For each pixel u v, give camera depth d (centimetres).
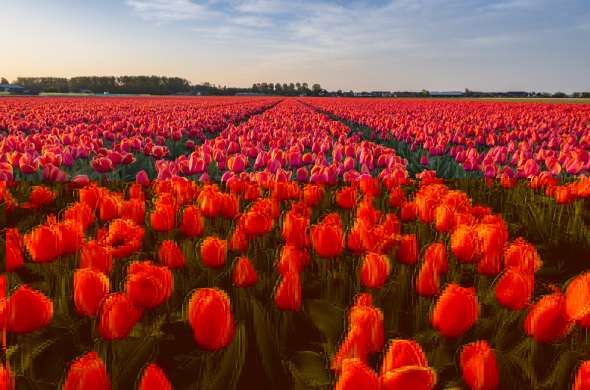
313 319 190
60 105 4281
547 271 301
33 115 2494
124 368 156
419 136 1345
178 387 169
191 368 171
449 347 182
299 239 252
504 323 186
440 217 285
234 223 319
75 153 888
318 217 382
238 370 146
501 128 1981
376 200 462
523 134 1501
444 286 227
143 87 13962
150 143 940
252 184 425
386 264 202
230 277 238
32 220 372
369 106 4688
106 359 166
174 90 14338
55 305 221
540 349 180
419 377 104
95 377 117
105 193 355
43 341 193
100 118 2312
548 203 461
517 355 169
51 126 1894
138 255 278
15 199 444
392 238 244
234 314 202
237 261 212
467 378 134
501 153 841
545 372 173
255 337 188
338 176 658
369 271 201
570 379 149
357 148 893
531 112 3356
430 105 4903
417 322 200
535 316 160
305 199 387
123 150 888
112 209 308
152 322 208
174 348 200
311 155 754
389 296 208
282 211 395
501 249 235
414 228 345
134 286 179
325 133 1413
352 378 105
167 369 185
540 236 401
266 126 1733
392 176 535
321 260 263
